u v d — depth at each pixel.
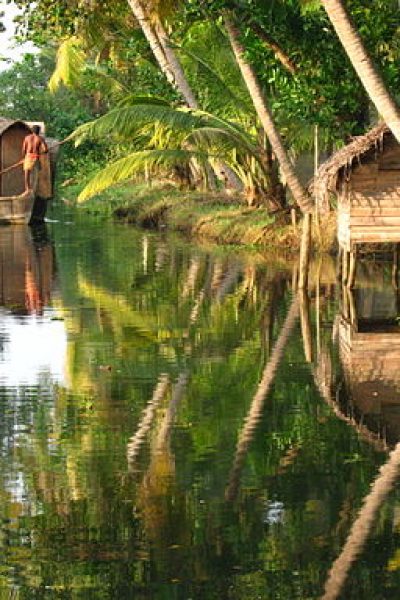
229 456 18.86
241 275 40.75
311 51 39.12
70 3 43.94
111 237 55.62
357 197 35.75
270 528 15.80
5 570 14.52
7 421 20.95
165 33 51.81
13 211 63.09
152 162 49.22
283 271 41.56
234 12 39.12
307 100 39.12
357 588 13.95
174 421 20.95
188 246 50.53
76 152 89.38
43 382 23.97
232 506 16.61
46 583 14.12
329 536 15.45
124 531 15.73
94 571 14.45
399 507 16.50
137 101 51.25
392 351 27.11
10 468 18.23
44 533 15.59
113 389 23.39
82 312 33.09
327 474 17.95
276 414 21.47
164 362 25.98
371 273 40.66
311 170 54.50
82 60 68.50
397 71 35.59
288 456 18.83
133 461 18.59
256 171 51.06
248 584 14.10
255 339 28.73
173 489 17.22
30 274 41.94
